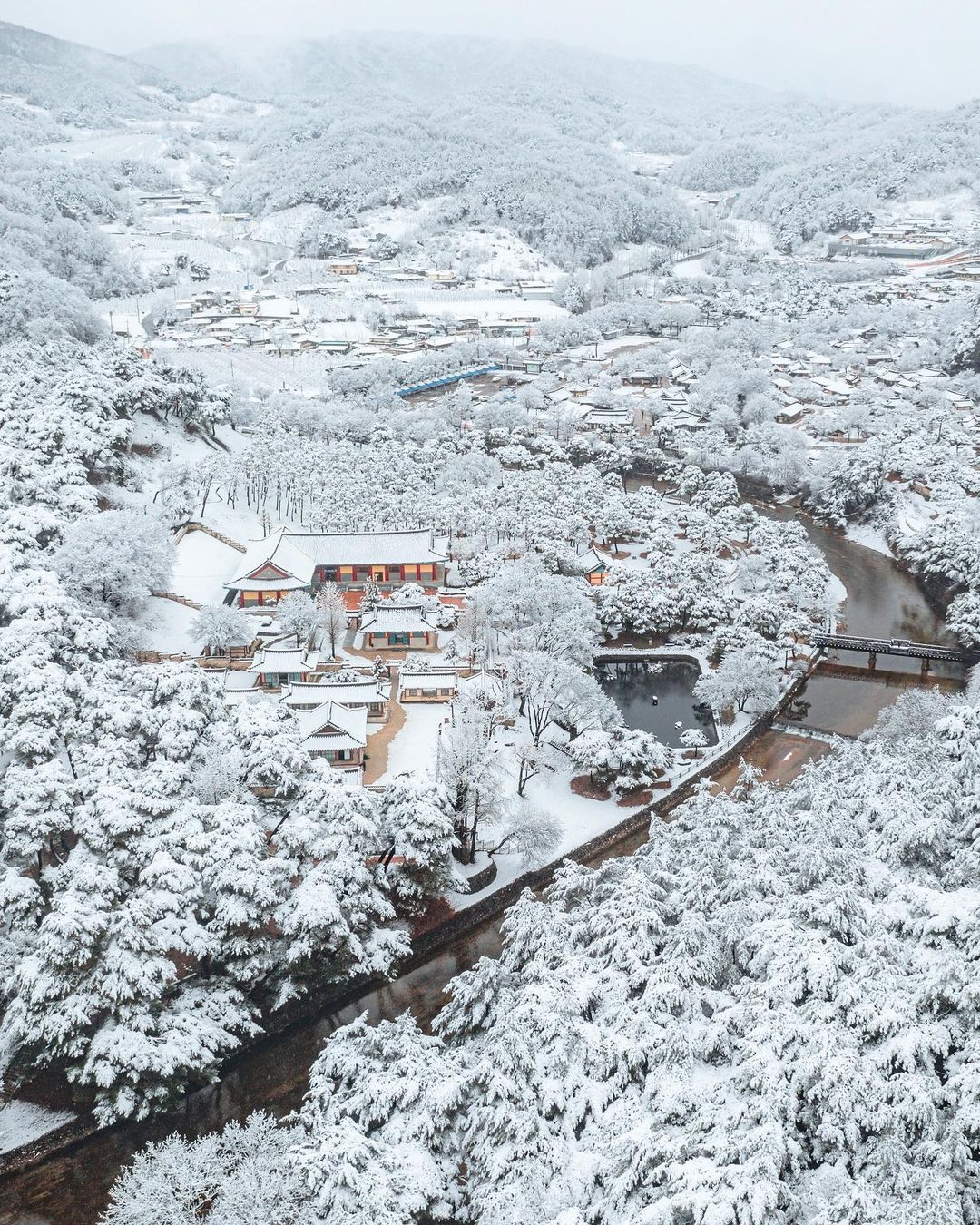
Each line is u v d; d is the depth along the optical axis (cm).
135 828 8112
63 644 11456
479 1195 5422
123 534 13700
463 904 9450
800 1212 4788
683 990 6362
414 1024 6744
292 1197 5353
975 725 9719
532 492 19038
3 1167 6800
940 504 19712
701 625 15162
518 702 12938
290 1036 8038
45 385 18150
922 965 6028
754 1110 5206
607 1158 5334
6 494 14488
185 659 13312
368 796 9044
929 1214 4497
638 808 11094
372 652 13938
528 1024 6219
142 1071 6900
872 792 8612
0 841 8719
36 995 6844
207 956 7812
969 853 7188
